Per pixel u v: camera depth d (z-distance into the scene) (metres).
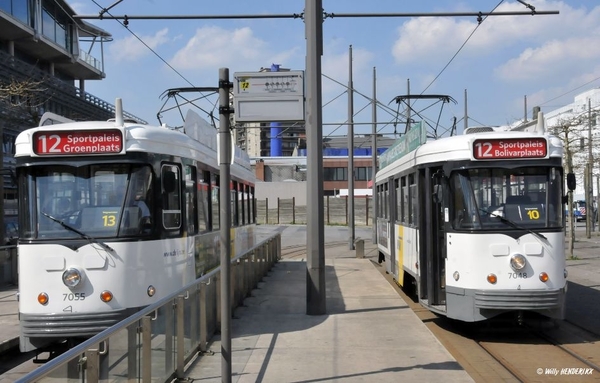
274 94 9.09
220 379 7.10
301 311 11.83
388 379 7.17
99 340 4.45
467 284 9.70
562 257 9.70
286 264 21.30
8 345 9.75
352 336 9.57
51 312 8.38
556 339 9.99
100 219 8.66
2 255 15.98
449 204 10.09
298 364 7.87
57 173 8.74
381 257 21.91
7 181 28.48
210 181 12.48
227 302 6.13
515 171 9.90
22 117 21.08
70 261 8.45
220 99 6.18
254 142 104.81
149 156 9.02
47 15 37.47
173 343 6.80
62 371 3.80
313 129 11.66
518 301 9.41
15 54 37.50
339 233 45.31
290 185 68.31
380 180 19.14
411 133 12.97
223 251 6.13
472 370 8.04
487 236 9.63
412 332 9.83
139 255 8.71
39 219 8.63
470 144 9.95
